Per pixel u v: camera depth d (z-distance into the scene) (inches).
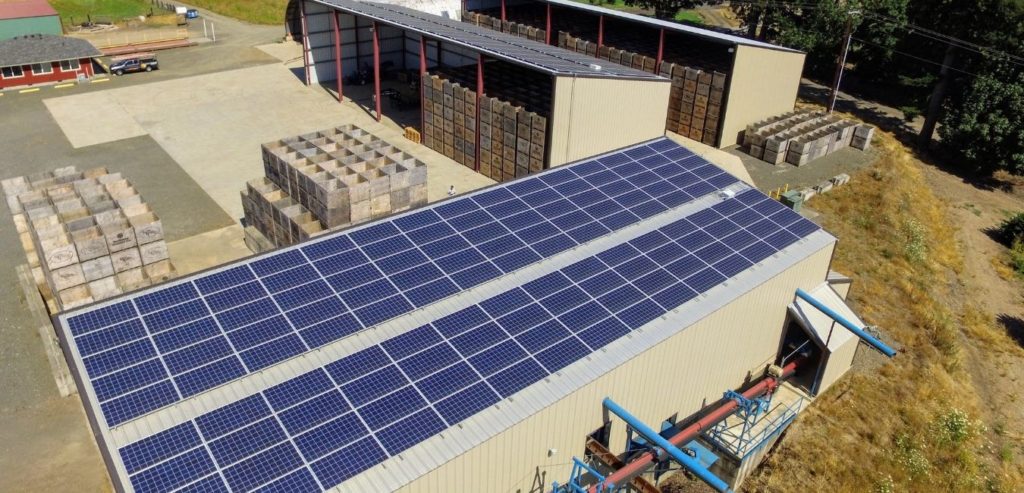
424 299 831.7
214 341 732.0
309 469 610.2
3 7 2556.6
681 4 3075.8
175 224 1416.1
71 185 1215.6
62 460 863.7
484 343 775.7
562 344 791.1
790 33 2522.1
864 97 2551.7
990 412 1165.1
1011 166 2015.3
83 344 711.7
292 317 778.2
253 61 2481.5
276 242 1277.1
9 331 1076.5
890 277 1412.4
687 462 712.4
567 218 1039.6
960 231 1775.3
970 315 1413.6
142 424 635.5
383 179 1211.9
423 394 700.7
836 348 1034.7
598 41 2171.5
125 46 2564.0
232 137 1857.8
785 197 1544.0
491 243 955.3
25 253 1250.0
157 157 1723.7
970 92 2089.1
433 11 2493.8
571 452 781.9
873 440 1020.5
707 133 1891.0
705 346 903.1
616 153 1259.8
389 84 2313.0
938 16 2142.0
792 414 1018.1
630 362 783.7
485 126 1626.5
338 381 703.1
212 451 615.8
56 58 2176.4
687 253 992.9
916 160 2124.8
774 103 1959.9
